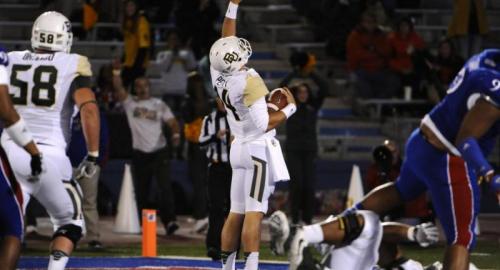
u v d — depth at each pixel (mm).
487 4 78188
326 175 63094
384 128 68062
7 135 28547
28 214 50719
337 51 71938
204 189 52906
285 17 75875
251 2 77000
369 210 30141
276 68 71750
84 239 50031
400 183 30109
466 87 28156
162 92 66625
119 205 53688
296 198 53500
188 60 65938
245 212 33219
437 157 28922
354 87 69750
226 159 41469
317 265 28328
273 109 32875
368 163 63625
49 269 28859
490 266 41656
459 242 28688
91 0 71000
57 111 29266
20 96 29234
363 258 29453
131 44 65625
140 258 42594
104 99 59938
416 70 67750
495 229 55500
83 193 46375
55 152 28922
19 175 28391
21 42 71125
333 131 67875
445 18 77125
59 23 30000
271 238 28516
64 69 29438
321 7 72438
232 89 32469
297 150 53156
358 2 71875
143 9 73750
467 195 28734
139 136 52438
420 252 46000
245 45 32688
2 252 27719
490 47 75250
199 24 67812
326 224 29000
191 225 56281
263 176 32875
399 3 77938
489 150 29156
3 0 75938
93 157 29344
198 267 40531
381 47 68562
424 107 68188
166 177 52500
